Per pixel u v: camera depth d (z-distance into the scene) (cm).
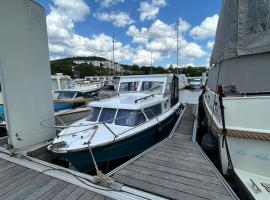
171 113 633
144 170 344
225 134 323
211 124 430
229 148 327
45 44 489
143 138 472
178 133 559
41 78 482
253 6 313
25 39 441
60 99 939
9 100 434
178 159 386
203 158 389
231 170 325
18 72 437
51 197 272
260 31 309
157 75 684
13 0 414
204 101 675
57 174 332
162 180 312
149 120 509
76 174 329
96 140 411
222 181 306
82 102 964
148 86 667
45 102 495
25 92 451
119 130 451
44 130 495
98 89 1312
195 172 335
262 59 325
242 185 289
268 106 291
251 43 319
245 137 307
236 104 312
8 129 448
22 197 275
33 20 454
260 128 298
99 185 295
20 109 446
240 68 353
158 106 588
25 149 449
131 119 479
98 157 407
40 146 466
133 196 268
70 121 692
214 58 481
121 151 432
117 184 292
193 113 853
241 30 327
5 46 413
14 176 332
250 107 303
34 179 321
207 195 273
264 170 307
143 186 297
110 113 503
